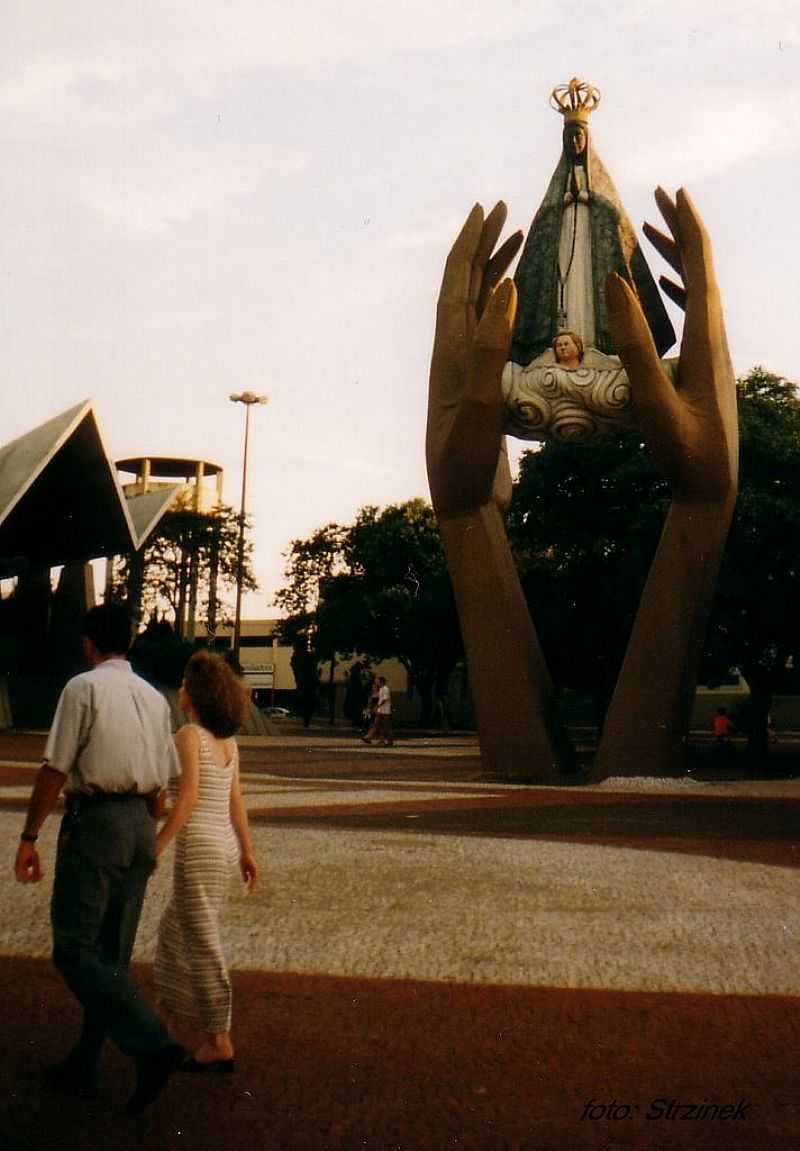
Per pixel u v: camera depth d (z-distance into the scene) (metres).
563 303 25.03
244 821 5.66
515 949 7.82
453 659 64.81
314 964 7.34
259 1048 5.68
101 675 5.12
